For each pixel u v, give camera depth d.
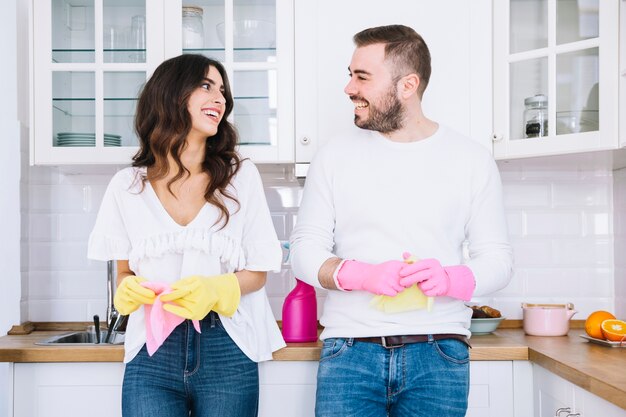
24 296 2.65
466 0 2.39
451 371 1.74
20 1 2.67
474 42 2.39
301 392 2.10
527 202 2.72
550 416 1.98
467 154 1.84
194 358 1.76
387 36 1.86
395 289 1.67
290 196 2.71
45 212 2.70
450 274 1.72
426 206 1.79
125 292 1.73
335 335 1.80
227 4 2.42
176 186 1.88
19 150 2.63
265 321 2.00
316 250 1.83
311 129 2.40
